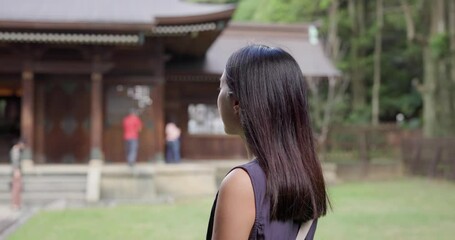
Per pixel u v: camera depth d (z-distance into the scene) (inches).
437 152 968.3
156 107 820.6
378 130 1097.4
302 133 72.9
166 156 954.1
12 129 916.0
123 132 818.8
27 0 789.9
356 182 908.6
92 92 761.0
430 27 1264.8
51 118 813.2
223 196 67.6
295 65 75.2
